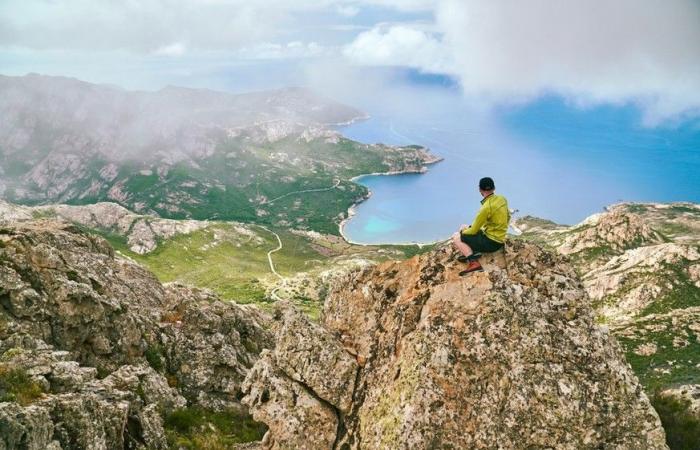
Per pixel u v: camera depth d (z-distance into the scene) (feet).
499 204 56.95
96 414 63.46
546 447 49.85
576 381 51.90
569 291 57.16
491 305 56.08
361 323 67.05
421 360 54.03
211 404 106.11
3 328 86.17
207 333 129.70
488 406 51.39
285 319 67.31
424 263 64.64
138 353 107.04
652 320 444.55
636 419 50.60
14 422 49.88
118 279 146.51
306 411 61.77
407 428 50.62
